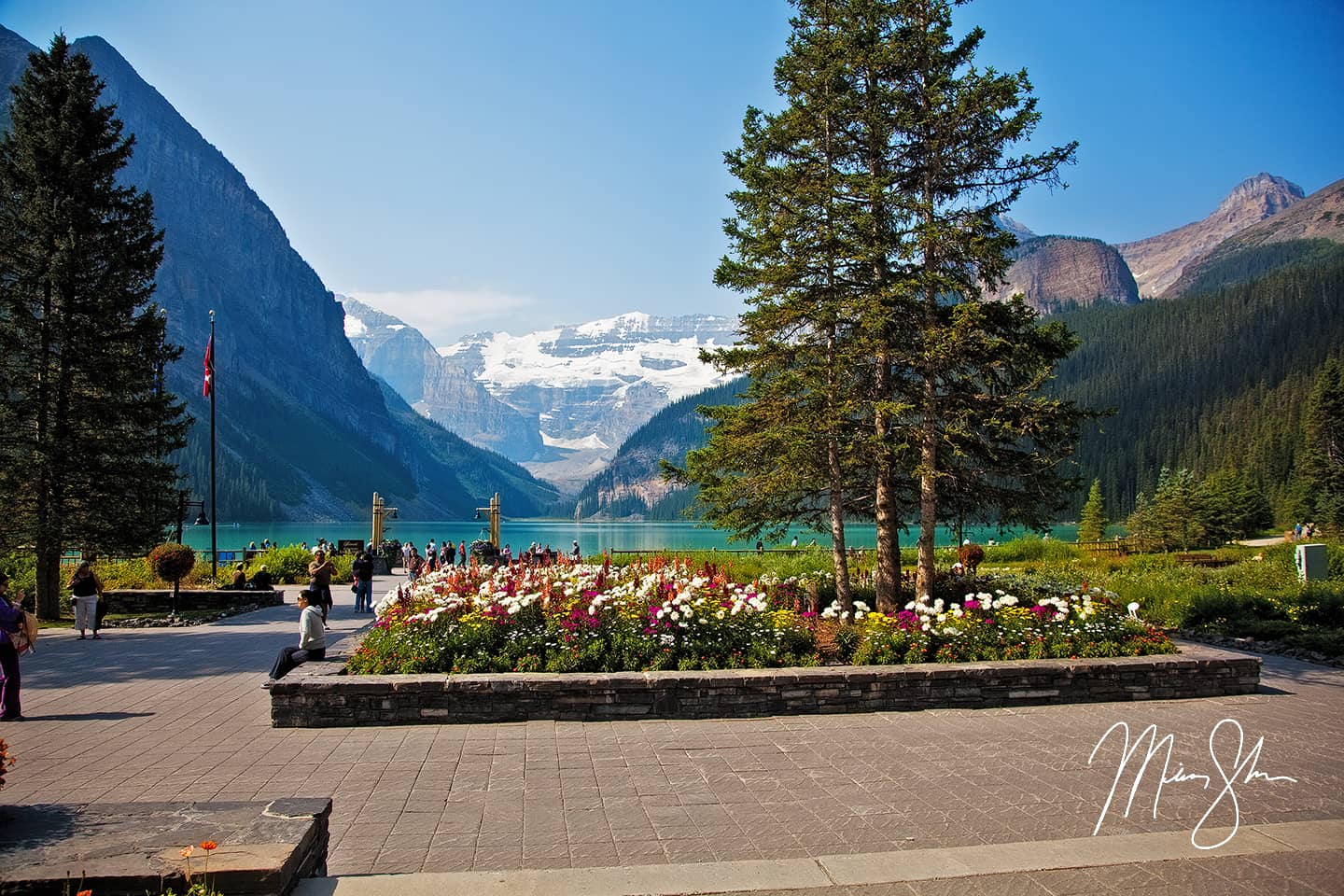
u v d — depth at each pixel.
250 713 9.52
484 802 6.28
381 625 11.03
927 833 5.62
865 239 15.36
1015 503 15.52
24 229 20.48
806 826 5.75
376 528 41.69
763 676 9.21
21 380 20.30
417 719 8.83
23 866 3.71
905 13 15.99
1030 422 14.54
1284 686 11.08
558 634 10.09
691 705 9.11
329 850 5.25
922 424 15.48
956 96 15.27
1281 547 33.78
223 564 34.38
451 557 38.44
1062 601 12.24
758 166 16.14
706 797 6.39
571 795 6.44
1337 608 16.23
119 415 21.08
